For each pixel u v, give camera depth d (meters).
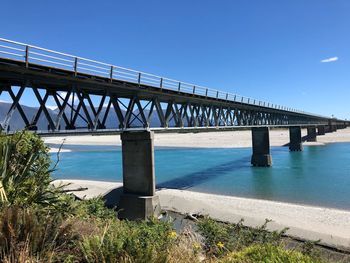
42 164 8.26
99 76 28.73
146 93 35.97
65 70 25.80
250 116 69.81
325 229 23.20
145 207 29.64
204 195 36.00
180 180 47.97
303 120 120.31
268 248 6.49
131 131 32.31
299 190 38.75
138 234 6.87
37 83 26.56
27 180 7.68
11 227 5.30
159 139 142.88
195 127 43.91
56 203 8.03
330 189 38.53
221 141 122.25
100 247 5.73
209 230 9.43
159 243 6.67
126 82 31.84
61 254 5.65
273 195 36.62
